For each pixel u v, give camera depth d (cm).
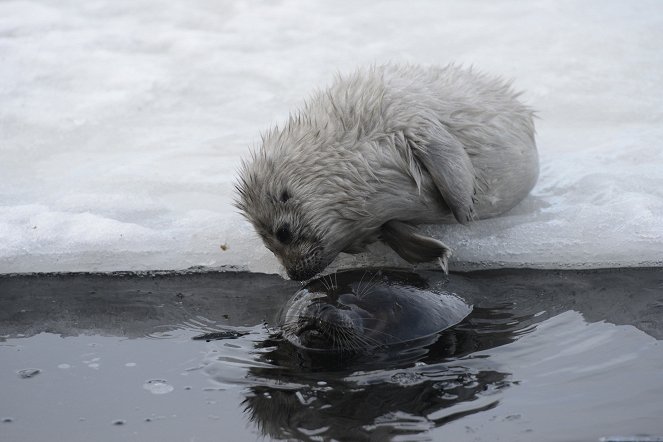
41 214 1137
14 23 1780
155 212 1149
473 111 1041
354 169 964
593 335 835
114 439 688
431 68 1119
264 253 1059
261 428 691
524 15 1745
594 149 1253
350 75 1084
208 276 1034
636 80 1457
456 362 788
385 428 680
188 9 1844
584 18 1705
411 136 974
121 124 1423
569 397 718
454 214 980
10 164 1303
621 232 1034
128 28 1761
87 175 1256
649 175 1162
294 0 1869
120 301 973
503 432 668
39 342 878
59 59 1628
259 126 1387
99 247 1072
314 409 719
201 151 1320
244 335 876
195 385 772
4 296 993
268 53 1630
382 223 999
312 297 879
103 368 814
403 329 839
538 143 1289
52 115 1445
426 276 963
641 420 677
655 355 790
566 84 1456
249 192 978
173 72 1577
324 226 966
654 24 1650
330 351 824
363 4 1842
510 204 1092
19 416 729
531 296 930
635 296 923
